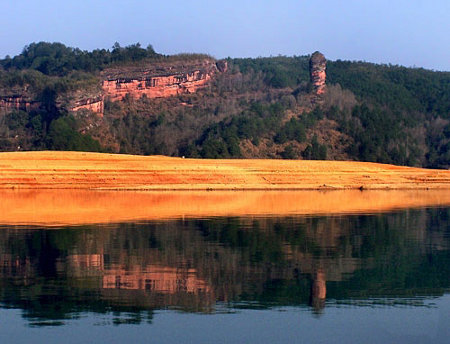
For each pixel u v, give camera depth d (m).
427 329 27.47
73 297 31.12
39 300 30.69
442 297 31.98
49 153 107.19
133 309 29.64
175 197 79.31
